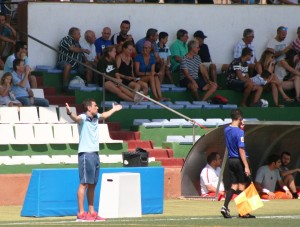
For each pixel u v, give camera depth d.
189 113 68.56
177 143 63.19
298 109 72.00
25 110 61.19
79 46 68.56
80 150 43.56
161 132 65.00
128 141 63.06
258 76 72.06
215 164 58.44
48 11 69.50
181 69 71.19
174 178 58.59
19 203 53.97
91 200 44.09
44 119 61.78
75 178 48.22
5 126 58.91
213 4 74.69
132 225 40.91
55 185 47.66
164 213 49.34
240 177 45.84
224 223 42.09
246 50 72.06
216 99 70.56
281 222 42.78
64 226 40.53
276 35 76.12
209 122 66.75
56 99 65.69
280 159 60.22
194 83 70.75
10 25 69.44
